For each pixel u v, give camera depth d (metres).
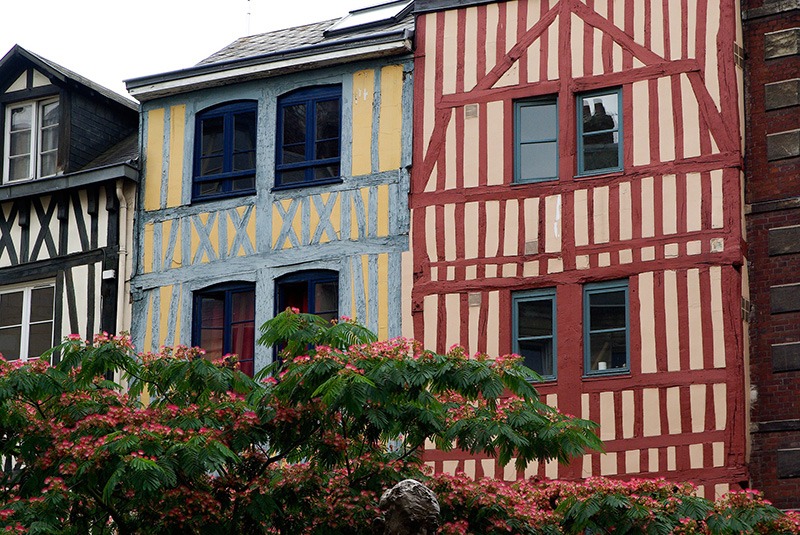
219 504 14.28
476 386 14.38
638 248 19.64
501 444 14.53
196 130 22.38
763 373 19.34
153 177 22.44
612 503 14.73
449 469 19.62
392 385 14.14
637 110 20.05
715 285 19.23
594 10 20.52
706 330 19.14
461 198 20.55
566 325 19.75
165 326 21.83
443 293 20.34
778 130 19.89
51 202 22.94
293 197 21.53
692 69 19.89
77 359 14.98
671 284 19.39
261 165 21.83
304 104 21.84
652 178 19.78
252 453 14.93
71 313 22.38
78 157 23.23
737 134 19.64
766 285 19.56
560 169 20.22
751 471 19.05
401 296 20.56
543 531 15.07
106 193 22.59
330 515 14.48
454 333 20.17
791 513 15.29
